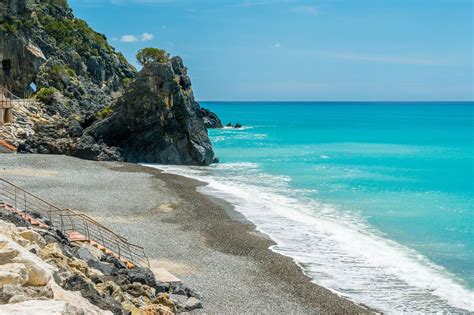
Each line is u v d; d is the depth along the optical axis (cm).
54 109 9881
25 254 1293
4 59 10600
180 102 7762
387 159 8438
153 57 7988
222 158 8594
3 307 984
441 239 3572
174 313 2127
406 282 2759
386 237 3625
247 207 4547
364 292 2619
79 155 7325
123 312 1584
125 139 7831
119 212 4088
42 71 10981
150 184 5469
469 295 2584
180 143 7819
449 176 6538
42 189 4619
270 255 3184
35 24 11531
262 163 7919
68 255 2117
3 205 2895
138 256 3000
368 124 19338
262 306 2398
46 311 988
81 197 4447
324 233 3712
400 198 5050
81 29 13225
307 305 2439
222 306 2353
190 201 4706
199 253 3186
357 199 4984
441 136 13525
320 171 6969
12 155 6731
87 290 1574
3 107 8288
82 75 12131
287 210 4444
